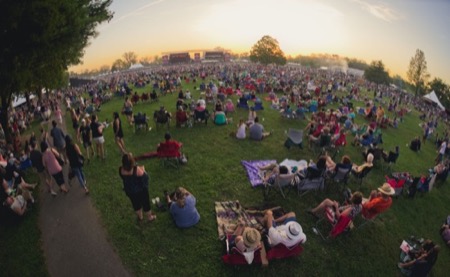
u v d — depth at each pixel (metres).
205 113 15.66
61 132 11.66
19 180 8.76
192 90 30.31
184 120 15.13
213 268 6.17
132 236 6.95
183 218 7.13
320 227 7.89
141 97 23.23
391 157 12.66
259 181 9.64
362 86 56.28
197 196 8.70
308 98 24.84
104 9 16.33
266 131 15.45
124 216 7.68
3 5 9.12
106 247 6.64
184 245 6.73
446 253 8.72
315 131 13.79
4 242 6.82
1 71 9.91
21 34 10.13
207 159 11.37
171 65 108.69
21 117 19.62
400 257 7.59
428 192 12.16
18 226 7.35
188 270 6.10
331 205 7.90
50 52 11.22
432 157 18.81
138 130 14.92
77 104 26.64
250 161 11.34
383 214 9.38
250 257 5.91
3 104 13.49
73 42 12.72
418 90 72.00
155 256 6.41
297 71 65.31
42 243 6.79
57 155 8.55
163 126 15.53
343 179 9.52
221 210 7.96
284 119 18.38
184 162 10.79
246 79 33.59
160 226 7.28
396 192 10.62
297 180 9.38
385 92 54.03
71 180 9.52
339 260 6.95
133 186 6.63
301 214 8.29
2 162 9.89
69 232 7.13
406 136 22.59
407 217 9.76
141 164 10.69
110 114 20.27
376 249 7.62
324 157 8.52
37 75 12.63
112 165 10.76
